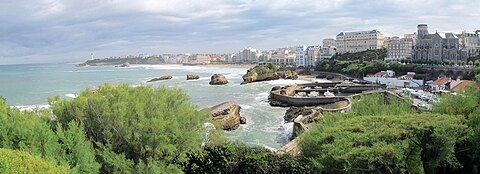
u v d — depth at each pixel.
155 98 33.72
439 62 174.38
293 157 28.22
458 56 188.50
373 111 37.00
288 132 66.81
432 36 197.25
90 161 24.56
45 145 22.89
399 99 61.72
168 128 30.23
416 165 26.28
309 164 26.11
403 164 24.16
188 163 26.77
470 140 27.11
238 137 64.75
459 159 27.83
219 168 24.84
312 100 99.50
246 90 143.00
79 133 25.03
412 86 144.38
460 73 147.38
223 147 25.88
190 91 141.12
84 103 30.50
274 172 24.36
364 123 27.23
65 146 24.20
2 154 16.38
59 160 22.45
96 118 30.47
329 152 24.61
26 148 22.20
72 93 128.38
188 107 35.00
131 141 29.80
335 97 99.31
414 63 183.25
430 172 26.44
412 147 25.80
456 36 196.38
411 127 25.47
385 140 24.72
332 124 30.52
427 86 135.12
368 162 23.66
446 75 152.50
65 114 30.66
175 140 30.41
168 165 27.98
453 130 25.55
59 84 176.75
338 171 25.14
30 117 28.61
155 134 29.33
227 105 75.19
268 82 181.00
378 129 25.52
